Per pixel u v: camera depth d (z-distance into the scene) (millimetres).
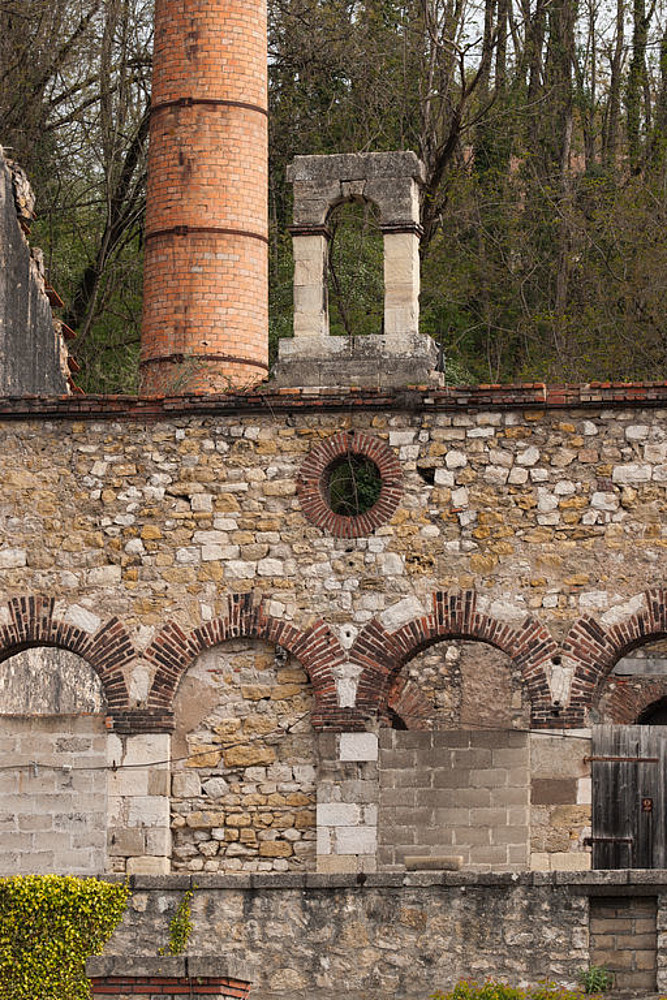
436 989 25453
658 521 30688
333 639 31047
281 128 53750
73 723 31453
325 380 33406
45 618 31734
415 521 31156
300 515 31453
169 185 42375
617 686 41000
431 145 53531
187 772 31234
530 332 52562
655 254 49812
